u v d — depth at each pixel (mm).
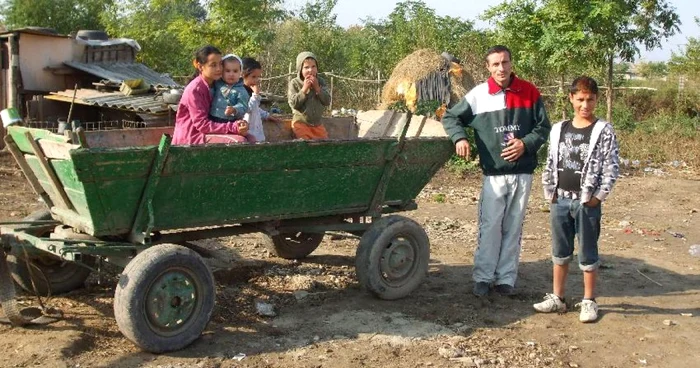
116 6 22344
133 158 4828
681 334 5738
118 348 5094
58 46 14508
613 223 9812
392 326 5684
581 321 5949
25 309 5500
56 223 5707
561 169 5910
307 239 7539
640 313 6199
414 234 6348
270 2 18141
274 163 5488
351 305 6156
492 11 15305
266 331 5516
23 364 4727
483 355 5199
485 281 6500
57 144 4871
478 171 13609
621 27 14938
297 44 23391
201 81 5941
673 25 15242
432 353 5199
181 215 5305
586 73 18797
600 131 5734
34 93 14234
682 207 10984
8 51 13938
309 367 4906
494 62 6312
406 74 13695
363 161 6023
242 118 6090
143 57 21844
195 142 5848
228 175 5328
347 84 20969
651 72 26656
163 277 5004
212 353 5094
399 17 21203
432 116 13195
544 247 8445
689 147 16406
